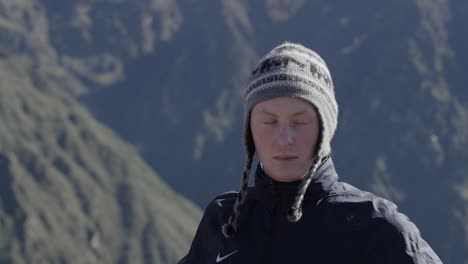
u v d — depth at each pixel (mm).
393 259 2582
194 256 2938
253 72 2725
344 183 2729
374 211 2639
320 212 2668
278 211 2707
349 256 2623
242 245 2740
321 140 2658
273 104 2654
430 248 2627
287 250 2674
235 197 2889
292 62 2664
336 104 2730
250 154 2750
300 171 2674
